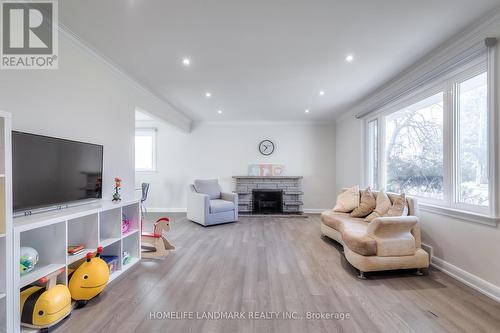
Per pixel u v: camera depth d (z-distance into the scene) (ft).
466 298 6.40
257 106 15.43
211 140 19.97
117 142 9.80
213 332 5.04
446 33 7.25
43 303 4.91
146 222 15.90
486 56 6.58
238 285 7.14
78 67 7.72
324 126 19.72
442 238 8.12
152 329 5.13
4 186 4.45
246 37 7.46
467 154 7.62
